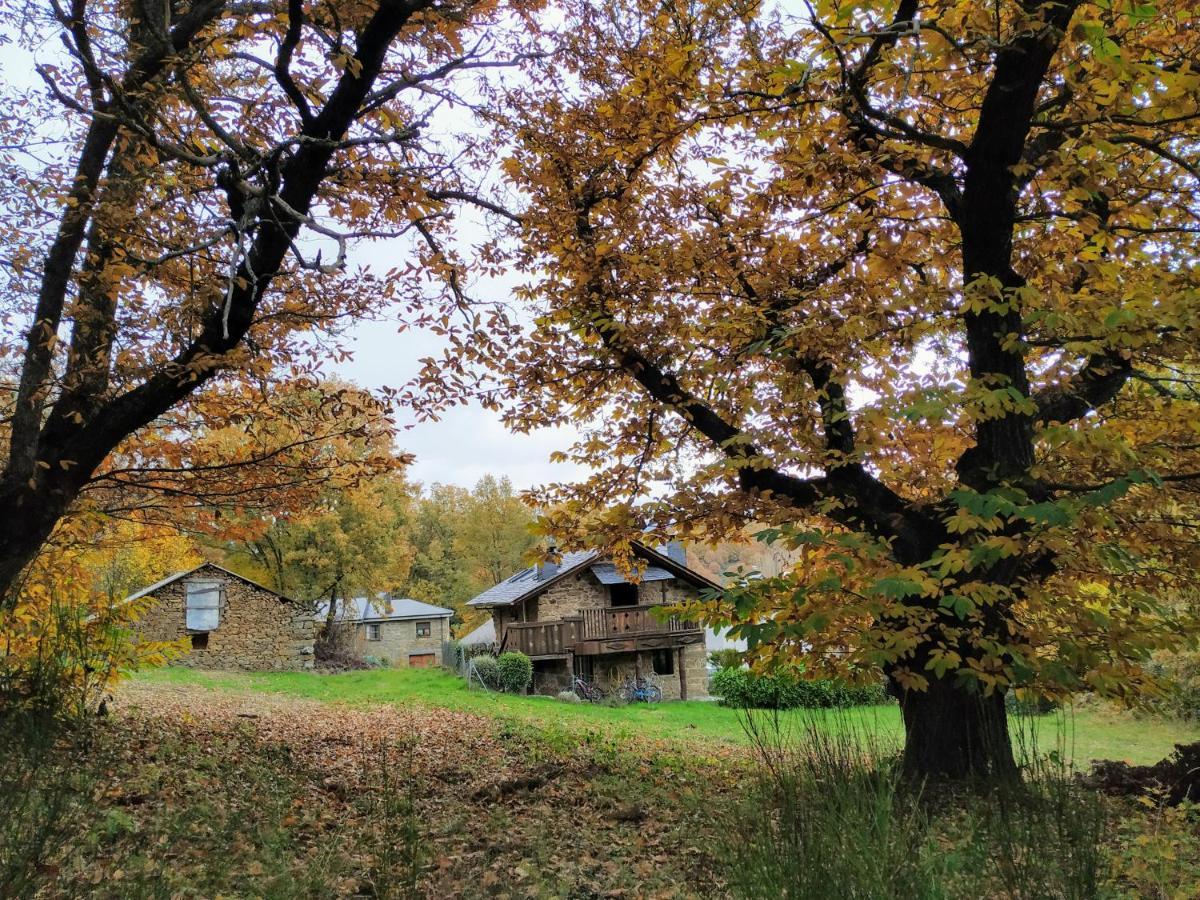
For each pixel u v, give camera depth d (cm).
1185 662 1496
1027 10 548
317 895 405
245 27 714
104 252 765
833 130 698
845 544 478
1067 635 521
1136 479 412
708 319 861
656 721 1977
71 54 563
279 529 3628
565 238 932
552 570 3045
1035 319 511
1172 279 618
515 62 736
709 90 705
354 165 833
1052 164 638
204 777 702
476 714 1902
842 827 257
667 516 896
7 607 623
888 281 855
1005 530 586
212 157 575
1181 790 626
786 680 605
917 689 593
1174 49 632
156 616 3003
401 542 4366
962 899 266
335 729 1473
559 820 680
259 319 841
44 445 686
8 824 302
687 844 531
